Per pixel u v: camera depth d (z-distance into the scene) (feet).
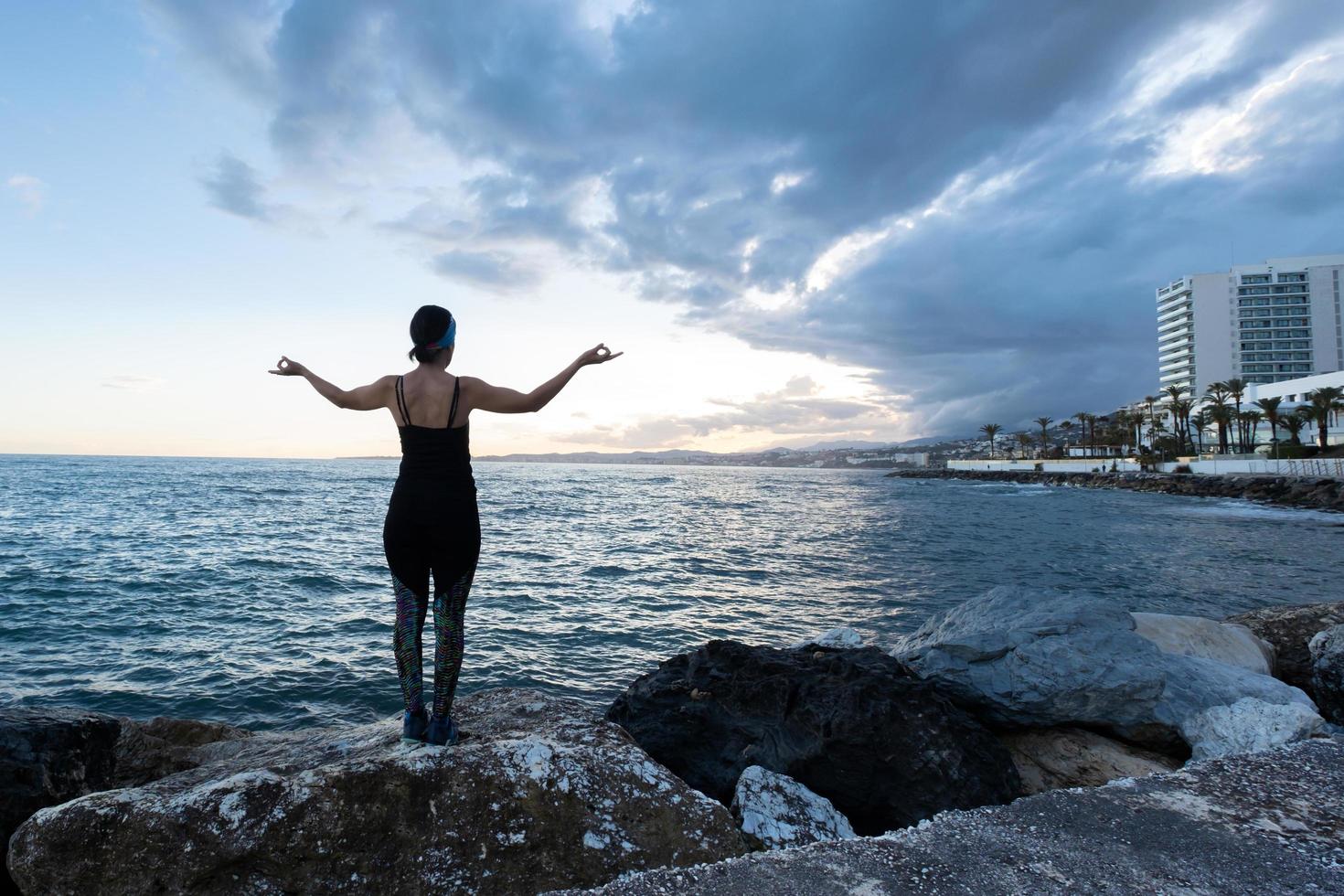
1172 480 250.78
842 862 6.40
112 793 8.41
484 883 7.95
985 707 17.52
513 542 94.89
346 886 7.71
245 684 32.60
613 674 34.88
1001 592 21.17
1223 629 21.61
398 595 9.78
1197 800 7.94
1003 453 602.03
